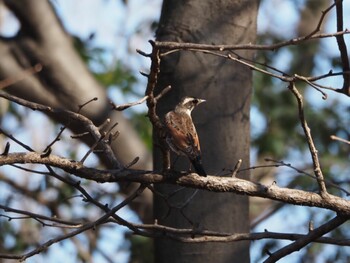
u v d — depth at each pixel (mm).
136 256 19438
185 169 10875
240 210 11320
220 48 8266
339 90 9125
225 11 11453
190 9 11438
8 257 8930
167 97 11234
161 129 8578
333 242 9367
